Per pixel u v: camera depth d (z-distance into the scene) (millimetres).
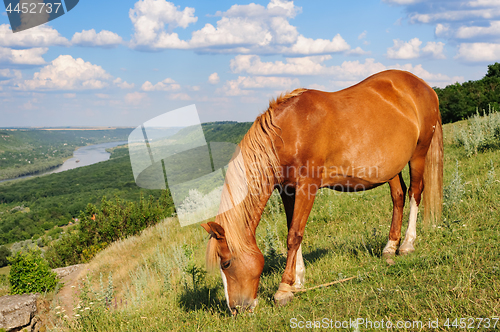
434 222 4664
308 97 3506
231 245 3072
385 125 3750
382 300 2740
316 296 3338
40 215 75188
